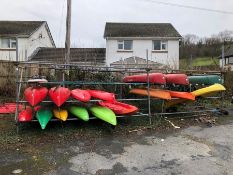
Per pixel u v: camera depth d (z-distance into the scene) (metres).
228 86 6.53
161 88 5.15
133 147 3.44
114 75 5.60
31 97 3.79
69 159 3.06
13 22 17.88
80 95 4.01
